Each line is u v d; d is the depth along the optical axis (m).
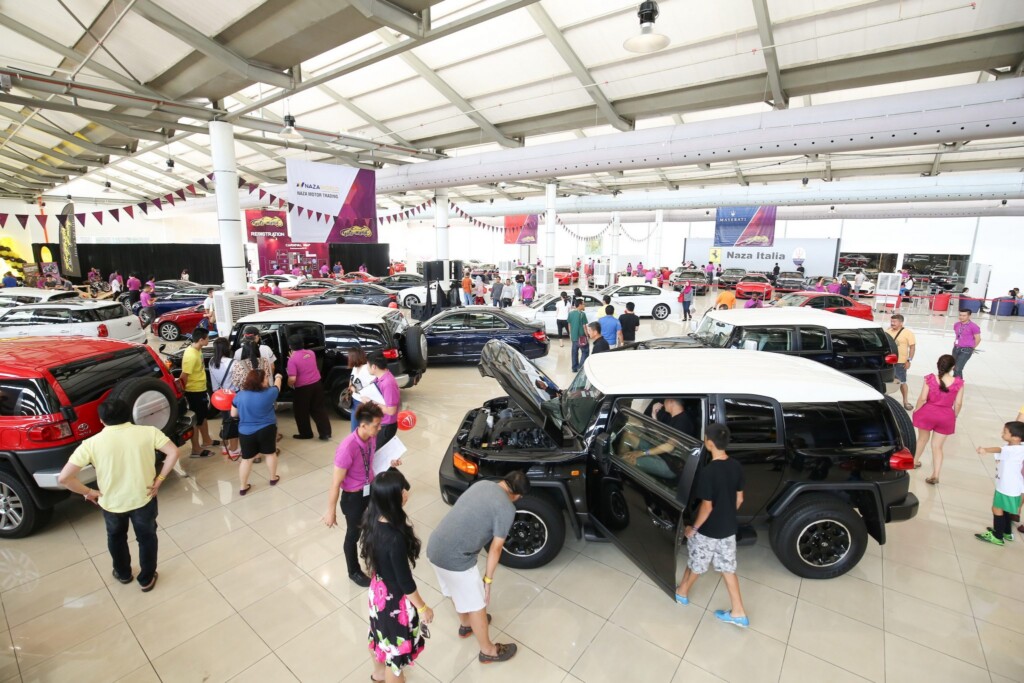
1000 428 7.18
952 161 15.70
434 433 7.04
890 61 7.82
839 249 28.52
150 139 11.53
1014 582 3.87
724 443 3.17
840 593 3.75
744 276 26.53
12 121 13.41
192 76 8.26
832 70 8.30
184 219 32.84
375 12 5.43
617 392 3.88
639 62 8.90
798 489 3.70
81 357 4.75
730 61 8.44
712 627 3.43
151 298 16.02
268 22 6.28
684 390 3.83
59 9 7.29
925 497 5.19
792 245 29.34
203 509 5.03
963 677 3.01
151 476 3.73
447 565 2.87
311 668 3.15
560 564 4.13
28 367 4.39
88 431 4.52
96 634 3.41
